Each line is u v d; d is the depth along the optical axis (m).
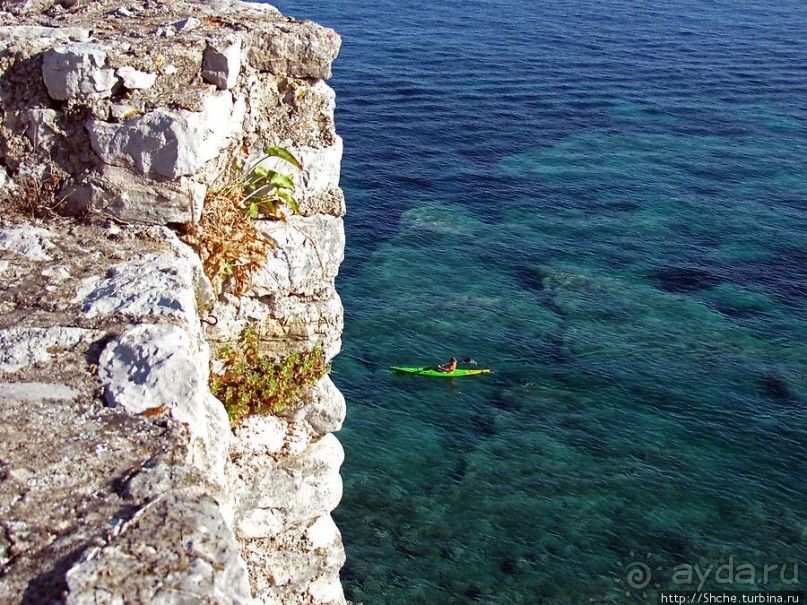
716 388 33.47
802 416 32.06
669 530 27.12
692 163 54.53
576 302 38.75
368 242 43.09
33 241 6.40
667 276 41.31
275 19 8.52
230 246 7.80
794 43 87.56
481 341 35.75
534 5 99.31
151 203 6.85
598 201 48.66
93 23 7.78
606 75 72.62
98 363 5.09
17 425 4.61
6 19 7.83
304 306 8.76
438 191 48.81
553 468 29.30
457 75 69.44
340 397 9.27
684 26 93.44
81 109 6.84
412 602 24.34
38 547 3.91
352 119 58.19
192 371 4.98
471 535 26.61
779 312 38.59
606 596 24.66
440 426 31.03
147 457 4.49
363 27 82.38
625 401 32.69
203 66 7.08
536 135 58.31
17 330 5.33
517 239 44.06
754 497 28.44
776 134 60.25
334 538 9.73
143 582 3.69
